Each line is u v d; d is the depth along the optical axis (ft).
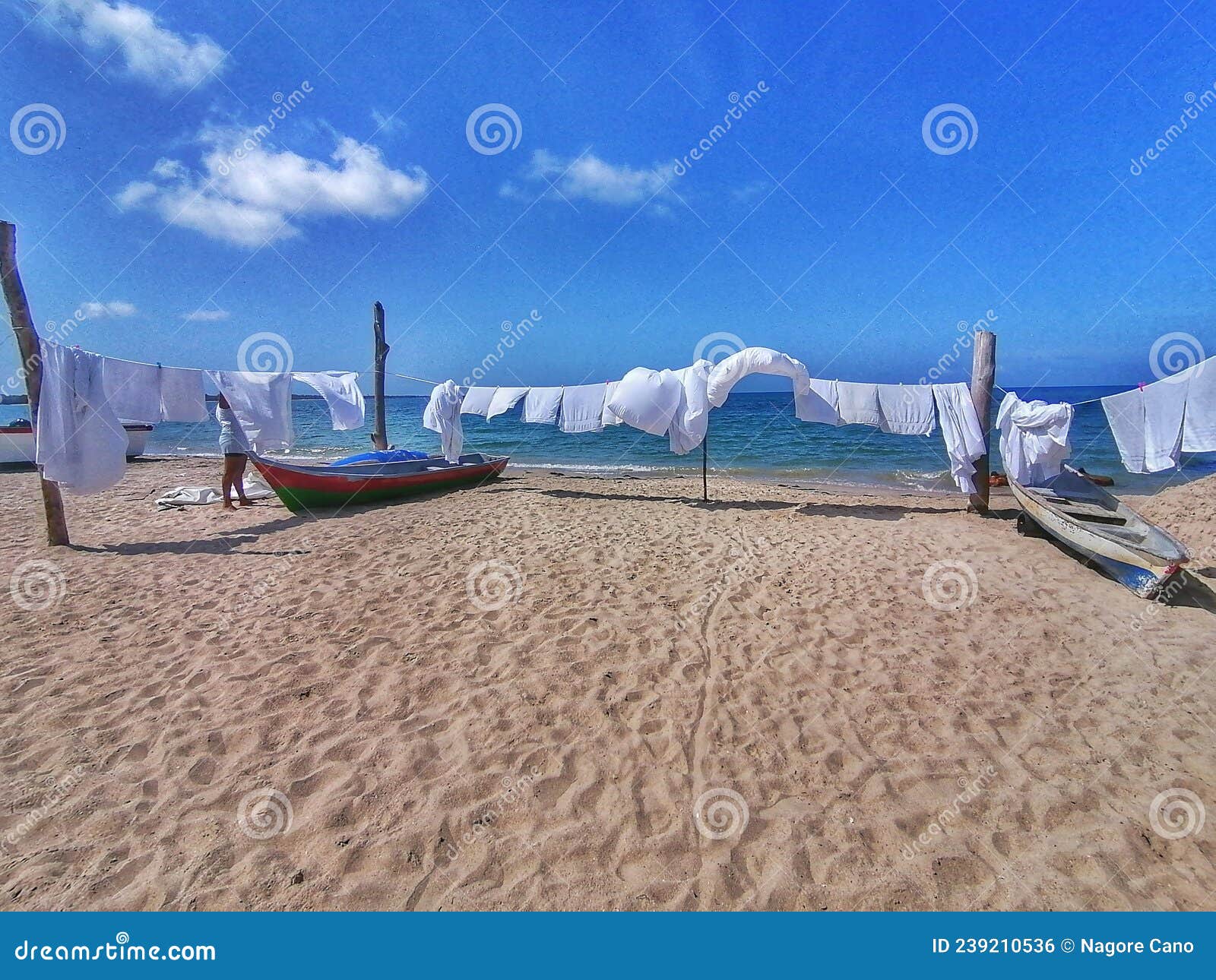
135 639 16.12
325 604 18.43
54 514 24.21
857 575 21.33
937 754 11.75
